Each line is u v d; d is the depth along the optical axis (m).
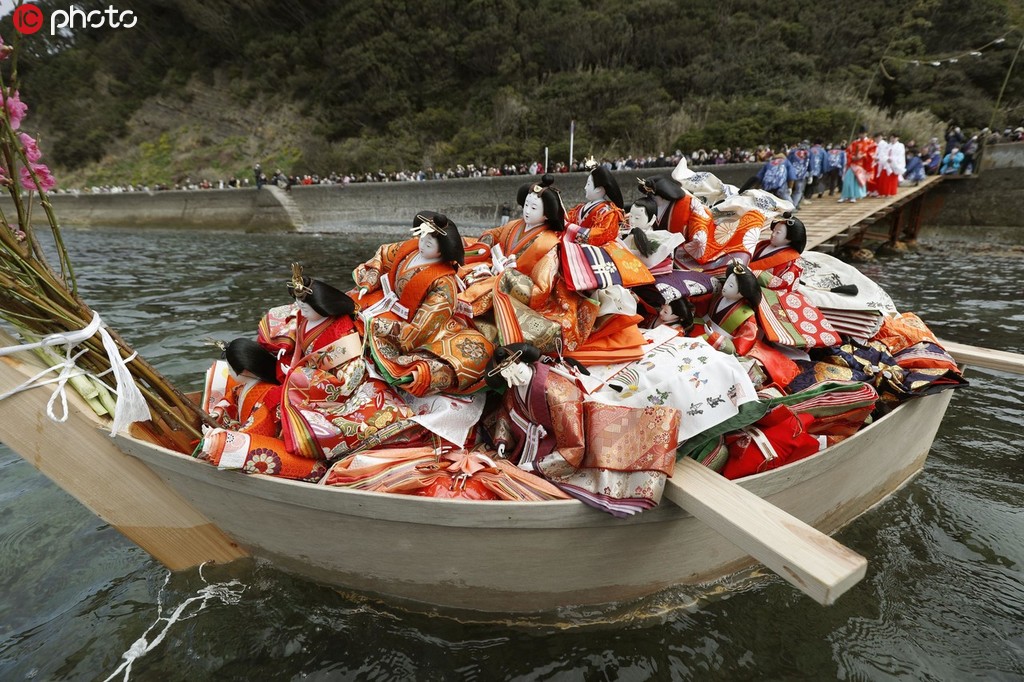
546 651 2.43
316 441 2.42
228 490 2.39
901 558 2.98
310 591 2.64
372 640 2.46
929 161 14.20
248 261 14.09
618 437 2.31
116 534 3.10
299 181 26.08
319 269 12.68
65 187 37.62
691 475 2.34
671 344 2.69
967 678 2.30
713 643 2.47
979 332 6.62
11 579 2.78
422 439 2.60
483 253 3.20
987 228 13.30
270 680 2.29
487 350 2.65
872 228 15.21
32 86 42.94
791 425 2.56
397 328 2.68
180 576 2.70
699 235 3.38
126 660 2.35
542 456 2.43
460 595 2.44
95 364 2.35
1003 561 2.96
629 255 2.93
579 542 2.31
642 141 24.92
